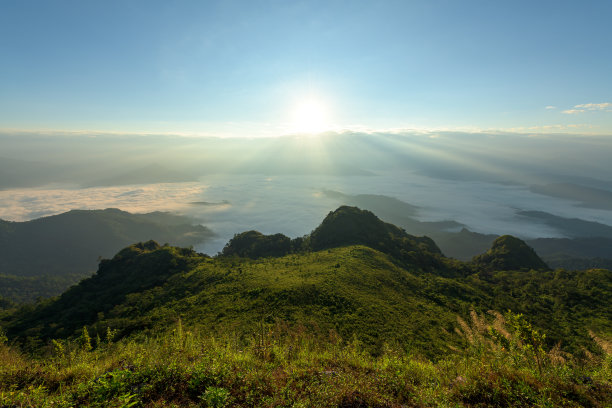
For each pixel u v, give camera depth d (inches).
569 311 1572.3
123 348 319.9
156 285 2401.6
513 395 227.8
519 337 286.7
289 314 1179.9
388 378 253.3
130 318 1596.9
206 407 199.0
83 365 269.6
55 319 2129.7
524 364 273.6
